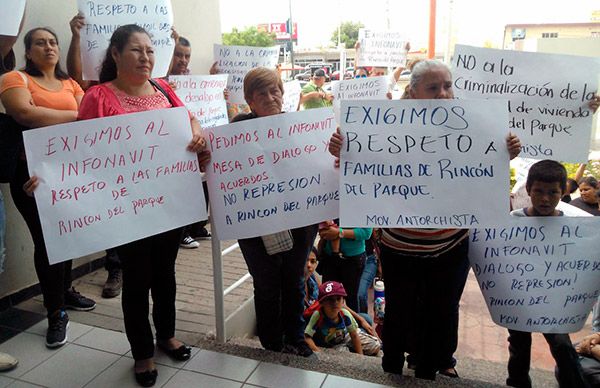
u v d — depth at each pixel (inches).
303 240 98.4
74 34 127.6
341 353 122.6
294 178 92.8
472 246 89.7
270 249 94.9
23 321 117.6
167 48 135.0
